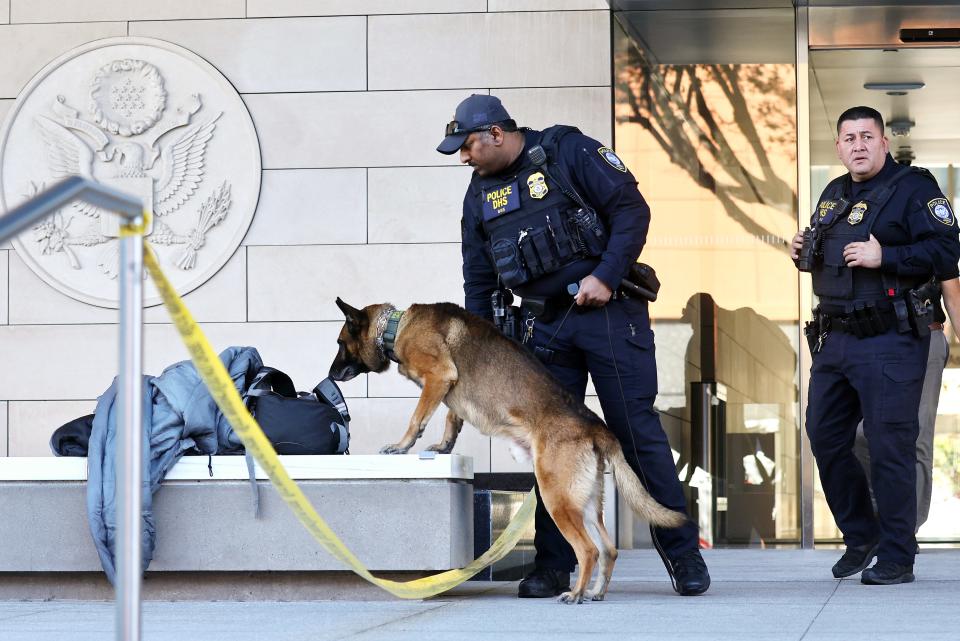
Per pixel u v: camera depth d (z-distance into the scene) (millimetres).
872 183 5348
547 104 7996
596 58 7988
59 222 7992
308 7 8086
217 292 7988
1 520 5055
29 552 5039
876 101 8227
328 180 8023
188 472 4980
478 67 8031
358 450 7836
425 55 8055
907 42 8102
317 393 5430
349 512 4938
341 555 3793
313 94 8055
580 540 4574
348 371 5312
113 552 4879
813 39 8102
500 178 4938
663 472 4902
